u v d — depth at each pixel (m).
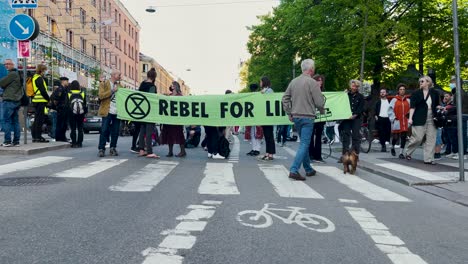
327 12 25.95
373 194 6.51
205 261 3.37
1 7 27.05
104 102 10.15
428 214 5.36
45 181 6.56
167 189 6.29
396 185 7.60
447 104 12.52
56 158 9.38
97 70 40.00
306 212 5.13
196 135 14.48
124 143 15.91
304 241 3.99
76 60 38.91
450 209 5.76
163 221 4.50
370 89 26.27
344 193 6.51
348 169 8.79
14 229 4.09
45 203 5.15
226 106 10.80
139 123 11.48
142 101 10.45
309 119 7.76
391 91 25.41
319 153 10.61
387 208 5.58
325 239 4.07
